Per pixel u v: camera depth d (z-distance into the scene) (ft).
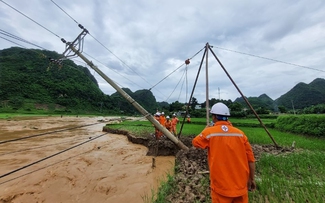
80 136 65.41
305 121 58.75
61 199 20.04
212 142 9.11
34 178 25.41
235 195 8.30
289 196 14.96
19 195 20.61
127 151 43.06
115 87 35.04
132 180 25.34
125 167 31.19
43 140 55.57
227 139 8.93
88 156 37.76
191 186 17.34
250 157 9.31
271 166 22.94
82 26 32.35
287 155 28.22
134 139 52.54
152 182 24.62
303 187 16.20
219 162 8.73
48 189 22.24
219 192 8.58
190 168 23.00
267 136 49.85
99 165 32.04
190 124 99.71
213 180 8.93
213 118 10.30
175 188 17.69
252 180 9.66
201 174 20.92
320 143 40.34
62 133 72.33
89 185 23.59
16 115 173.68
